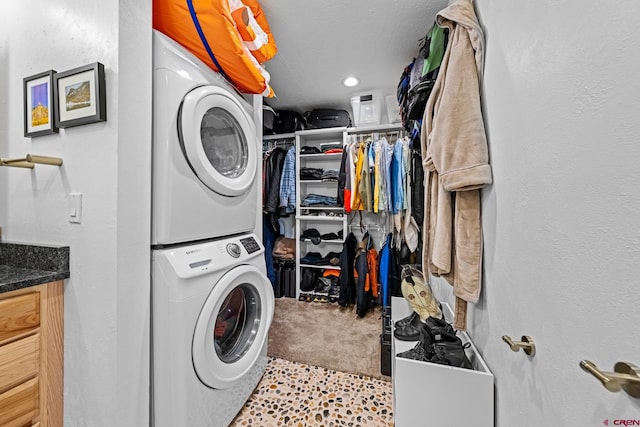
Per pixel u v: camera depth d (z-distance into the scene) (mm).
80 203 851
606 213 426
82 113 819
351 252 2582
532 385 633
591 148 453
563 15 519
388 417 1206
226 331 1224
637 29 372
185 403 889
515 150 709
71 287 870
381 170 2344
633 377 369
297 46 1722
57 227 897
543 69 587
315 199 2793
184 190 964
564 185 522
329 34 1602
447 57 1015
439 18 1002
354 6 1376
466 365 899
